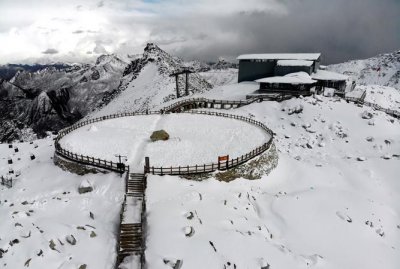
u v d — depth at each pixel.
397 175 38.28
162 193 26.66
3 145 49.22
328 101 57.44
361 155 44.56
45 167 36.25
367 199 32.50
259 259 20.23
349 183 36.62
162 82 149.62
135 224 22.98
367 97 77.69
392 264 24.61
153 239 20.50
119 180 29.70
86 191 28.92
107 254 20.69
